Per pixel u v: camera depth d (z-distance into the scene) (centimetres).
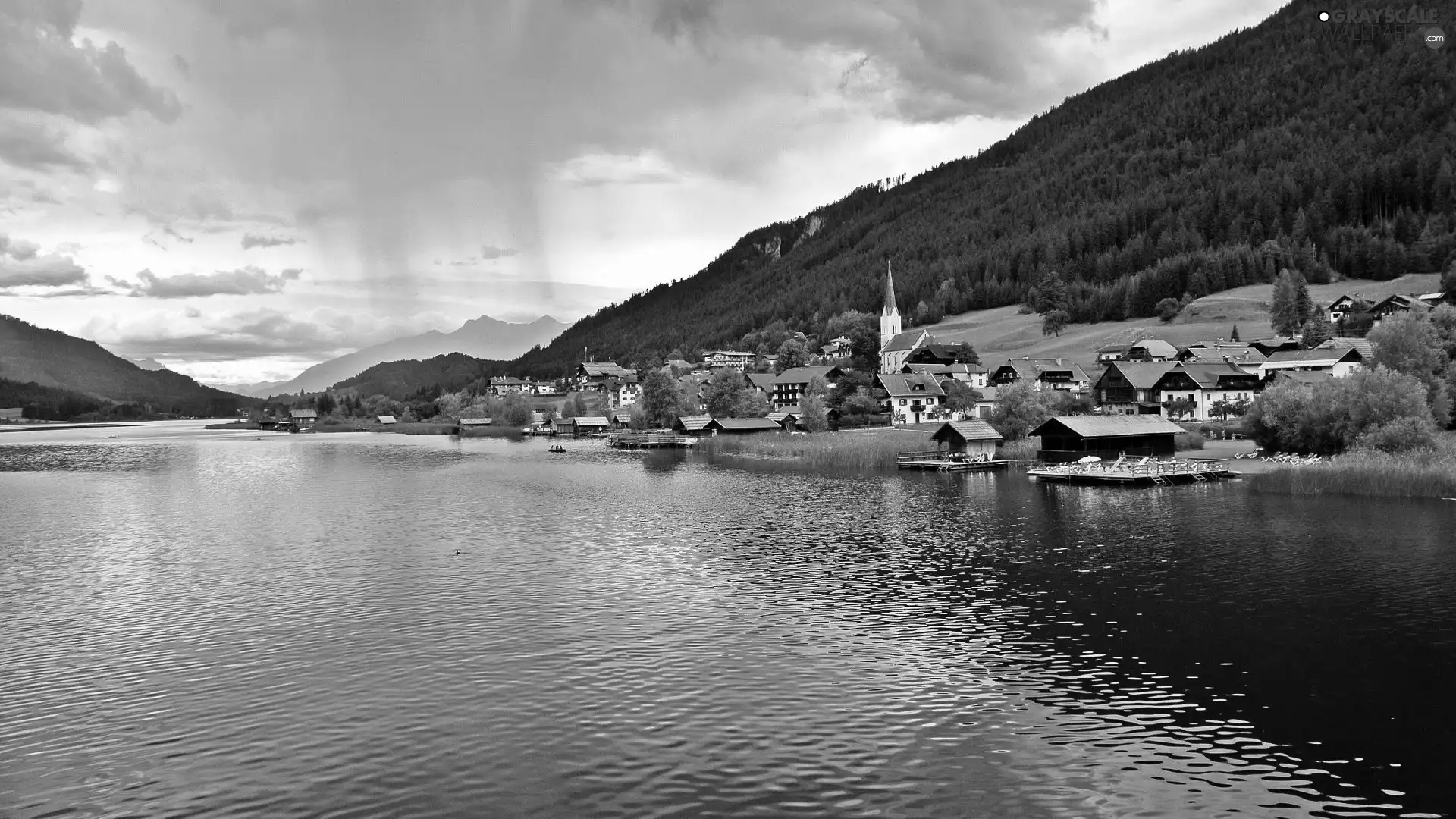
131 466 13938
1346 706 3189
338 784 2669
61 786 2681
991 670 3609
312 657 3825
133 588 5103
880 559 5734
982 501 8281
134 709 3266
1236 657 3716
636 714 3173
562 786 2644
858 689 3400
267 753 2886
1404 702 3212
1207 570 5225
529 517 7700
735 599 4747
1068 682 3459
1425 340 11044
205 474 12300
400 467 13325
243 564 5756
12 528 7344
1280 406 9962
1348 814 2467
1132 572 5244
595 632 4166
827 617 4394
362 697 3359
